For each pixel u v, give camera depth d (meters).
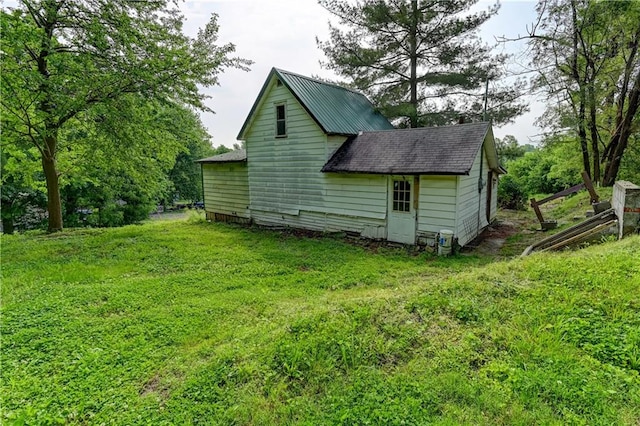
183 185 37.66
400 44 16.25
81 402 2.89
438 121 16.69
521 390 2.43
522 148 17.62
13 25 7.93
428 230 8.74
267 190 12.53
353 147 10.63
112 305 5.07
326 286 6.07
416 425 2.21
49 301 5.18
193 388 2.96
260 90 11.70
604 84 12.81
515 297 3.90
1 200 18.22
